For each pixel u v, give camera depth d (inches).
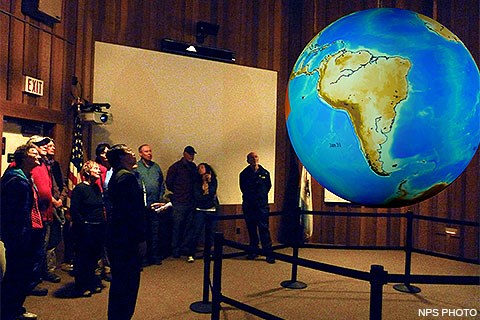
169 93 238.4
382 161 70.6
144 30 233.5
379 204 80.4
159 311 142.0
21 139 183.6
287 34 279.9
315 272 197.6
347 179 76.0
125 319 110.7
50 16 185.3
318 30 271.7
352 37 75.1
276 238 273.4
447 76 70.4
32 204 131.9
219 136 253.4
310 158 79.0
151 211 205.9
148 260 208.8
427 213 252.1
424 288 175.9
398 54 70.8
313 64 77.9
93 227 153.1
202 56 245.8
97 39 219.9
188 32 248.5
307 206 257.3
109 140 221.0
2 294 121.6
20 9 176.9
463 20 237.9
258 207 222.5
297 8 278.1
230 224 256.4
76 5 209.2
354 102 70.7
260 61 270.2
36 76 185.6
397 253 247.1
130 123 227.0
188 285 172.7
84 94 214.2
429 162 71.0
